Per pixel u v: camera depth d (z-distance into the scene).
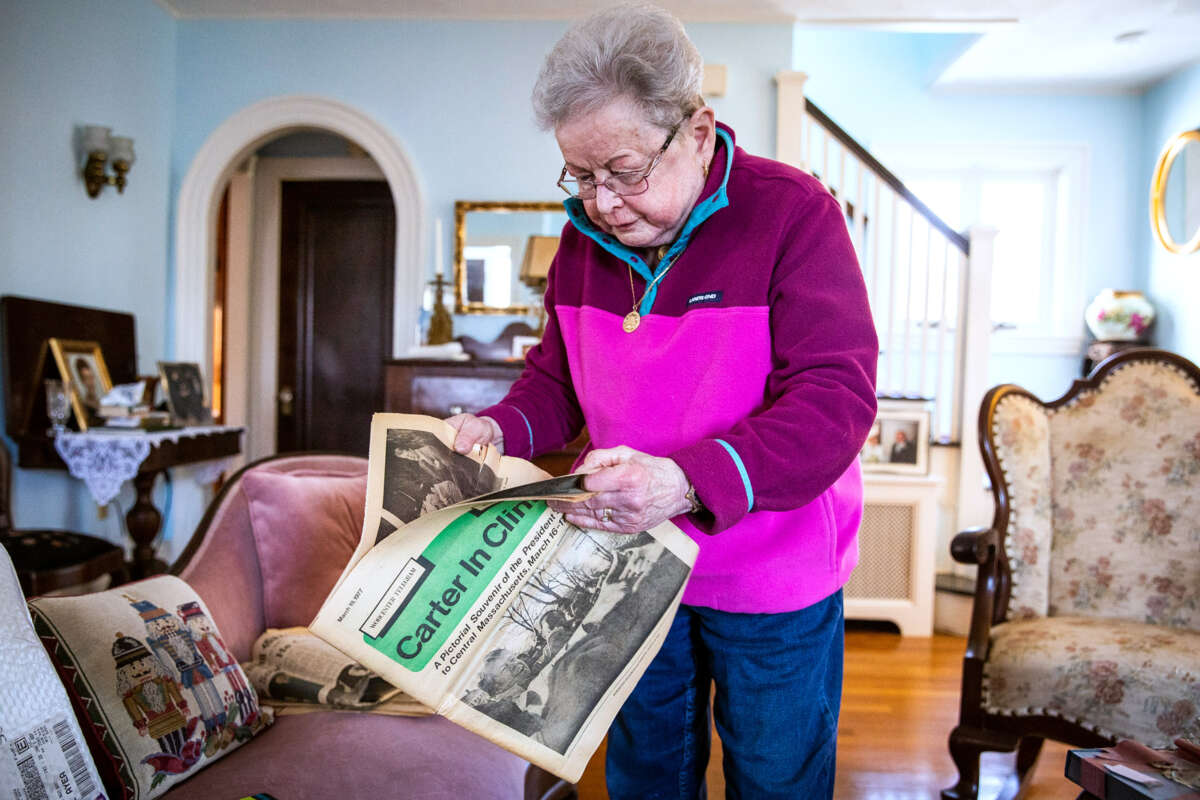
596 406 1.02
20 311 2.84
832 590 1.01
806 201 0.91
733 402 0.94
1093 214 5.04
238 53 3.82
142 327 3.62
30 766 0.89
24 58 2.89
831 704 1.04
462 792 1.20
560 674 0.81
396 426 0.84
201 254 3.85
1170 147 4.59
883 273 4.80
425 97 3.77
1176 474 2.01
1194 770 0.89
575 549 0.84
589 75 0.82
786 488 0.80
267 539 1.68
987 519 3.63
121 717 1.12
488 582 0.80
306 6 3.69
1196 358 4.37
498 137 3.76
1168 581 1.98
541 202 3.74
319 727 1.37
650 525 0.78
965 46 4.41
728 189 0.95
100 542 2.56
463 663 0.78
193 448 3.16
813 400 0.82
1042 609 2.04
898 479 3.43
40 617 1.12
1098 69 4.67
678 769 1.10
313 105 3.79
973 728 1.82
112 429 2.93
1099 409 2.13
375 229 4.75
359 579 0.76
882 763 2.21
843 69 5.14
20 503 2.90
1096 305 4.84
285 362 4.79
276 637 1.58
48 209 3.03
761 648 0.99
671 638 1.06
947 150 5.09
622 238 0.94
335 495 1.73
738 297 0.92
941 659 3.12
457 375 3.17
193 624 1.33
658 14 0.85
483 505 0.81
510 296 3.73
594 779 2.08
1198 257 4.37
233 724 1.29
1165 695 1.60
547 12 3.68
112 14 3.36
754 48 3.71
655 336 0.96
